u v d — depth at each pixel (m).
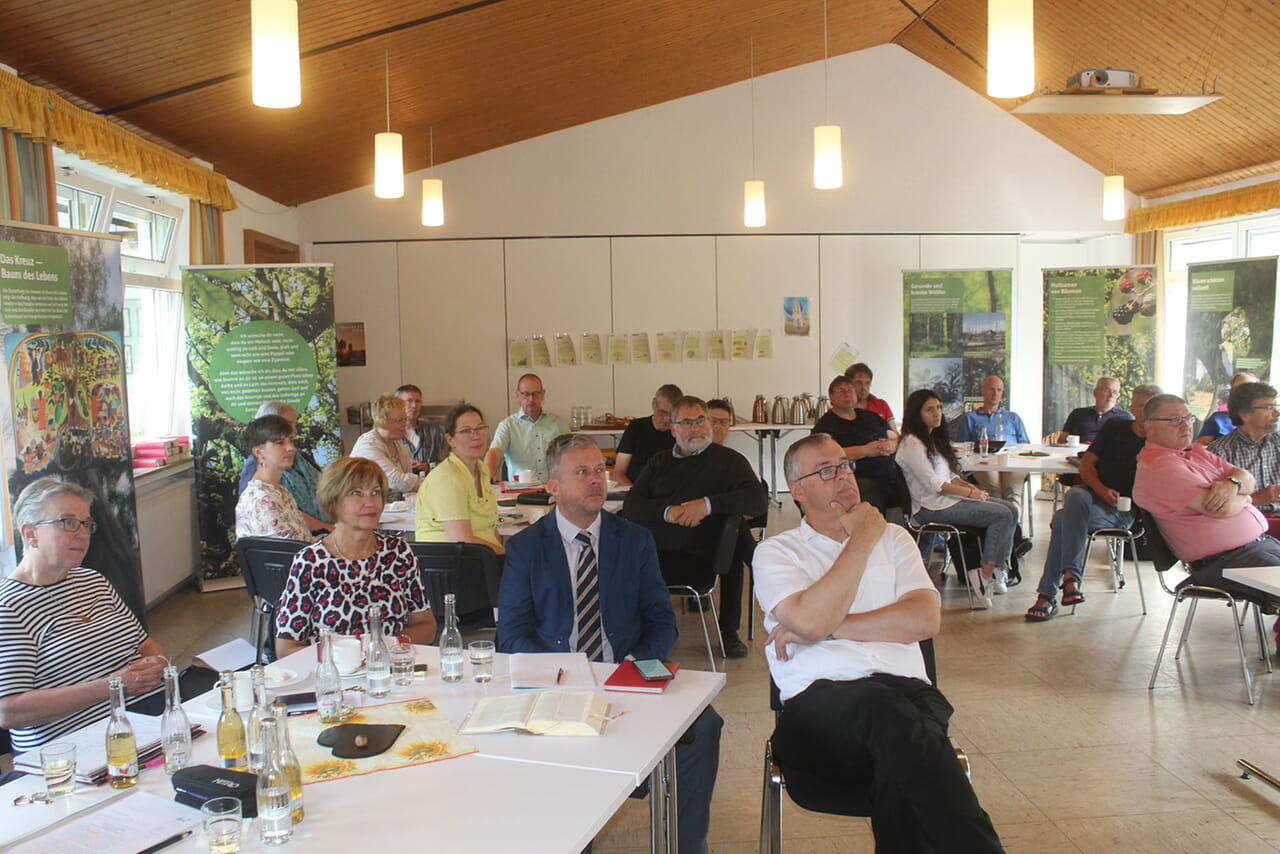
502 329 8.56
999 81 2.98
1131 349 8.38
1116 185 7.51
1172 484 3.93
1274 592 2.86
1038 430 9.48
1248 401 4.60
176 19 4.04
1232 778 3.04
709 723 2.41
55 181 4.39
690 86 8.24
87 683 2.25
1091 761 3.19
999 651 4.40
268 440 3.79
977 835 1.82
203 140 5.78
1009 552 5.23
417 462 6.17
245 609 5.46
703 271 8.63
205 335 5.86
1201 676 4.00
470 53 5.76
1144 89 5.06
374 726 1.87
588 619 2.63
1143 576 5.79
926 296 8.45
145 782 1.70
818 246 8.69
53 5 3.65
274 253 7.91
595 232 8.56
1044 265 9.40
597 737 1.83
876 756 2.00
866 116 8.63
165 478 5.73
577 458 2.60
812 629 2.30
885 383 8.80
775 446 8.81
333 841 1.44
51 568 2.36
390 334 8.51
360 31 4.94
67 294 4.01
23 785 1.69
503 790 1.61
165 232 6.11
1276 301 7.11
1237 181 7.78
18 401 3.75
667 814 2.12
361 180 8.19
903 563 2.44
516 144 8.49
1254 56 6.10
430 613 2.82
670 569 4.16
